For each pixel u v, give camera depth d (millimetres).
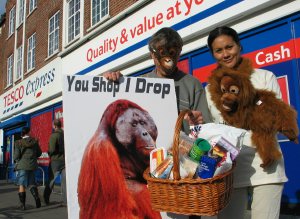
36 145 7059
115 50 7887
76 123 1938
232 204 1948
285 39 4434
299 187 4090
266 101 1801
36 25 13953
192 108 2213
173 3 6148
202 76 5672
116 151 1978
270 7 4578
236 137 1640
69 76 1981
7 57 17734
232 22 5102
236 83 1812
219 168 1493
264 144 1762
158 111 2123
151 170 1691
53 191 9008
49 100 11828
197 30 5605
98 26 9000
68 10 11414
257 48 4793
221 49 2068
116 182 1934
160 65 2186
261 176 1833
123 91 2092
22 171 6746
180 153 1586
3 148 16016
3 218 5789
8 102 16344
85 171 1893
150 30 6734
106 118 2008
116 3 8328
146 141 2049
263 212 1822
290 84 4340
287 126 1723
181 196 1463
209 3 5402
